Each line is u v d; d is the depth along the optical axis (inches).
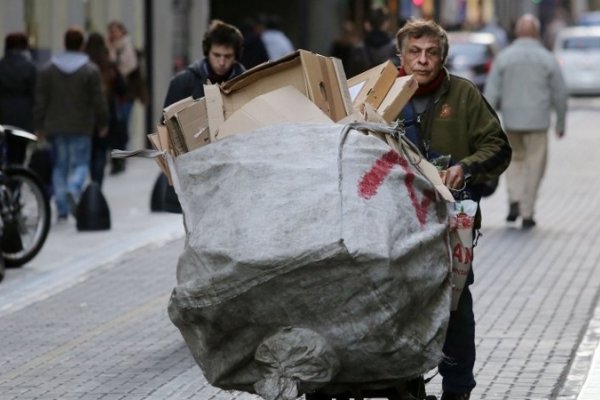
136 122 2063.2
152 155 491.5
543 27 6018.7
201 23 2375.7
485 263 1024.2
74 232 1240.2
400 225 456.4
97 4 1983.3
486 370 681.6
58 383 675.4
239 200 456.1
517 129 1255.5
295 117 483.5
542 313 828.6
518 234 1192.8
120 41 1787.6
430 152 557.3
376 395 509.0
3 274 976.9
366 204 452.8
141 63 1811.0
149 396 644.7
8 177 1018.7
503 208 1396.4
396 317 450.6
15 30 1708.9
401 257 449.7
